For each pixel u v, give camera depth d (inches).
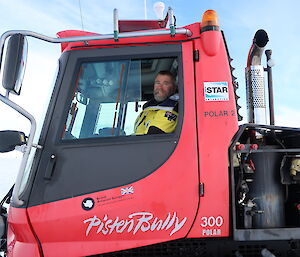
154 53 86.7
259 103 114.1
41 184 79.1
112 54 87.1
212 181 80.0
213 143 81.7
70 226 77.8
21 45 72.7
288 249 83.1
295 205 88.0
